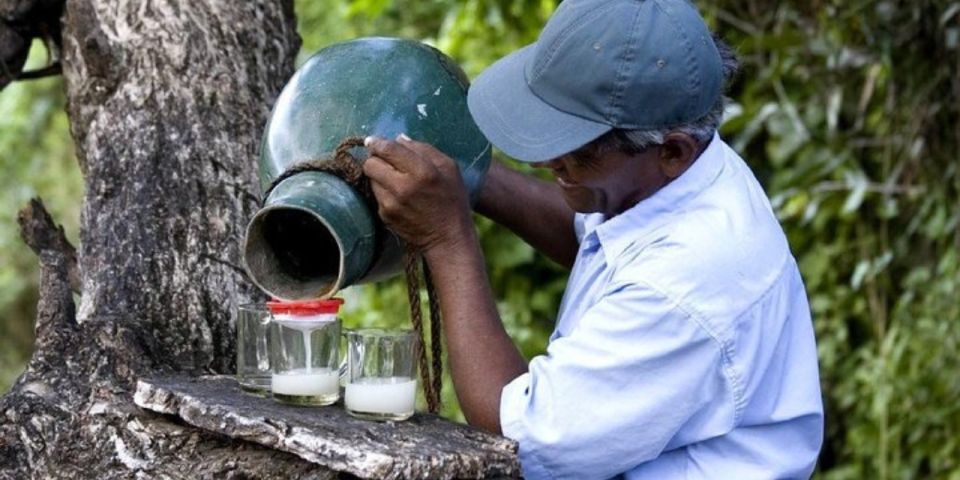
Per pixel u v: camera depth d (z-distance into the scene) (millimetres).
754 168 10211
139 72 5496
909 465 9383
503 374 4434
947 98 8703
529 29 9906
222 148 5438
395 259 4602
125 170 5402
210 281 5250
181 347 5141
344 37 12508
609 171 4391
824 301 9859
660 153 4445
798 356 4672
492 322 4480
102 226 5367
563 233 5492
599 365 4289
